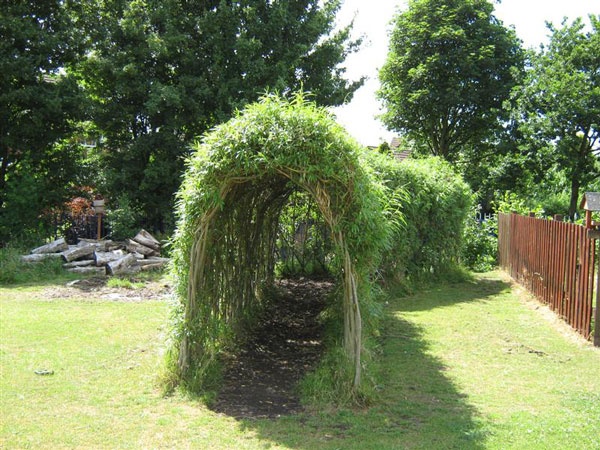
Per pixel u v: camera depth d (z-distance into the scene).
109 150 18.36
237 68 17.84
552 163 22.58
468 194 13.47
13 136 15.20
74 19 17.50
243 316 7.61
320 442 4.00
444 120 29.28
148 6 17.38
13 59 14.48
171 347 5.32
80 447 3.84
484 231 15.90
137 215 17.25
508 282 12.45
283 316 8.87
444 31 26.30
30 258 12.03
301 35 18.61
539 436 4.10
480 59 25.92
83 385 5.11
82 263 12.41
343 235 5.10
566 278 8.00
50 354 6.06
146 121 18.45
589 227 7.11
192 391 4.96
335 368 5.12
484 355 6.45
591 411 4.66
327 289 11.55
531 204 25.83
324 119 4.82
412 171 10.84
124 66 16.62
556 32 23.89
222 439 4.03
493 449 3.88
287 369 6.00
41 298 9.39
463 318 8.52
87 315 8.11
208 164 4.98
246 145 4.82
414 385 5.38
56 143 17.11
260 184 7.11
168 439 4.00
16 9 14.98
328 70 20.02
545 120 22.19
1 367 5.55
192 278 5.31
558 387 5.31
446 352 6.58
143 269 12.41
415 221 11.09
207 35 17.52
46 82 15.86
